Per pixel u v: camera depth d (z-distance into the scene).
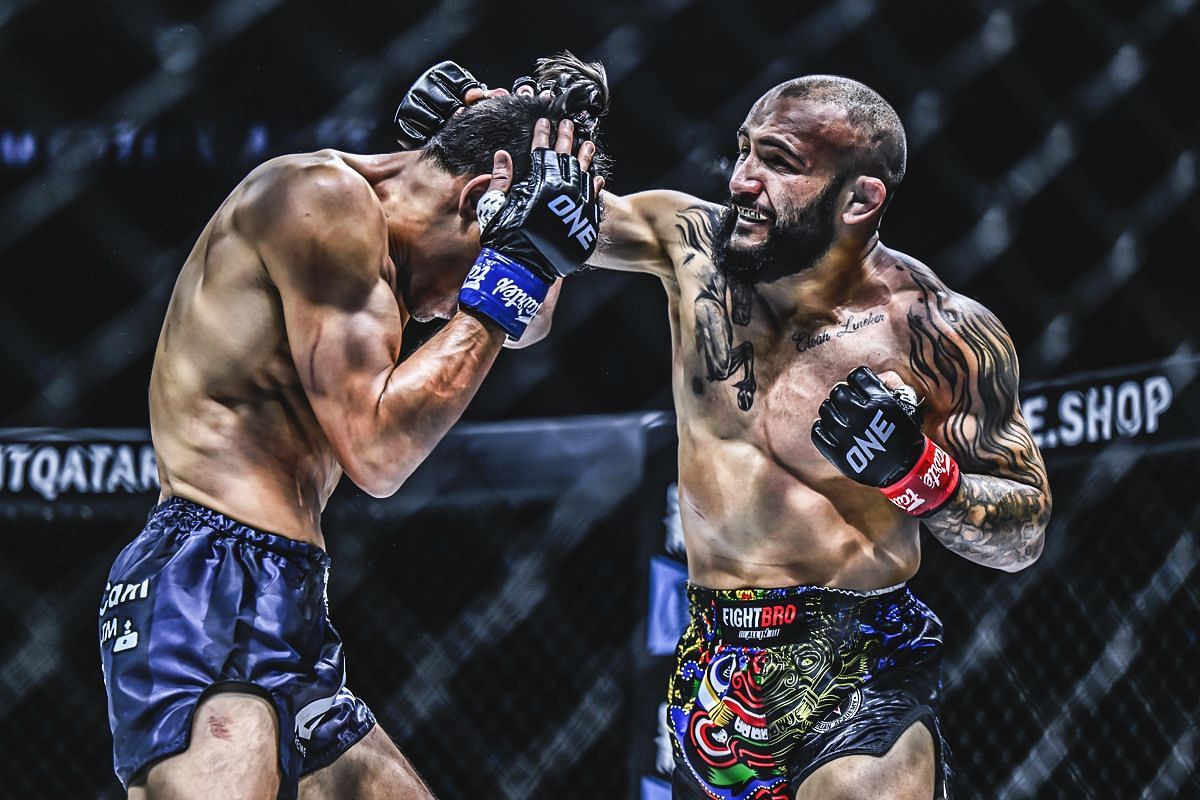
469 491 4.02
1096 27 5.36
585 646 4.27
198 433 2.43
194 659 2.29
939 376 2.66
